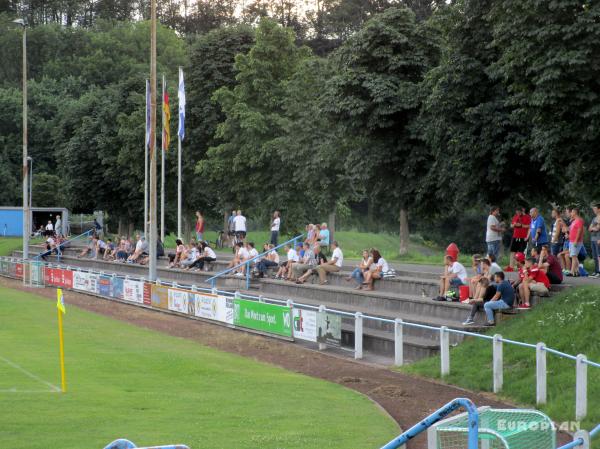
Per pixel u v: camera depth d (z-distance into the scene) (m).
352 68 44.78
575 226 29.53
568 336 22.66
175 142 71.00
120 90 86.50
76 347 26.19
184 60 145.38
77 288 49.72
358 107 43.56
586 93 25.25
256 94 62.50
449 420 11.31
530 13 25.06
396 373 24.41
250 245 44.12
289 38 63.12
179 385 20.34
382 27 44.41
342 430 16.08
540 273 26.08
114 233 109.44
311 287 37.16
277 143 57.97
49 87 136.62
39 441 13.94
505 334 24.70
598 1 24.41
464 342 25.36
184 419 16.33
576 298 24.70
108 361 23.52
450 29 37.41
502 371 22.08
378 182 46.88
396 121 44.19
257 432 15.46
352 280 36.97
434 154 40.25
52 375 20.78
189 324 34.91
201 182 70.06
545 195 38.41
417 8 98.69
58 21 189.12
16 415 15.88
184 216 80.25
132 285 42.88
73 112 97.50
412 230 84.06
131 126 75.50
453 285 29.55
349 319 31.89
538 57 25.55
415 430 9.98
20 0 183.50
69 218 116.62
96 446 13.72
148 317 37.44
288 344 29.75
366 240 88.38
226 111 63.19
